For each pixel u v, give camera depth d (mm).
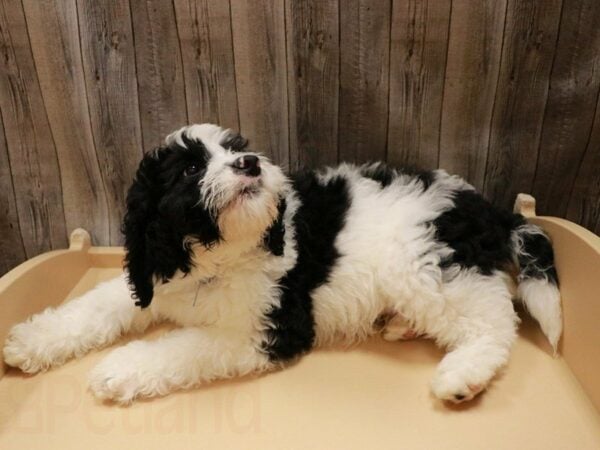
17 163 1469
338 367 1205
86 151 1456
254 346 1149
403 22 1281
